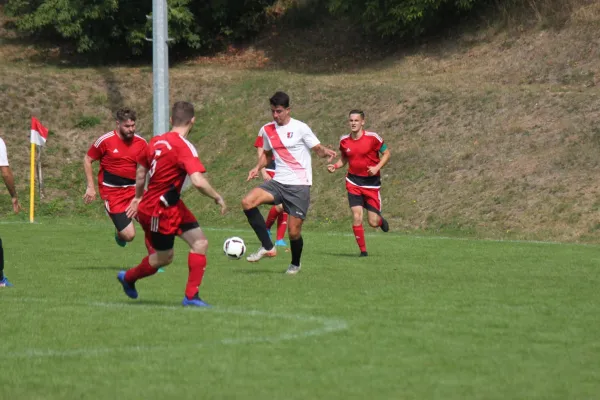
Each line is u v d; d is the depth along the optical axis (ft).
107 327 65.92
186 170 70.95
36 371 51.90
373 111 238.27
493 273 106.22
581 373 52.42
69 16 298.35
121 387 48.16
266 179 106.63
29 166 241.55
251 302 79.87
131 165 106.11
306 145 100.63
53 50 329.52
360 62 291.79
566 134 201.77
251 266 112.68
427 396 46.78
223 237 163.12
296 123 100.63
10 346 59.06
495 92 228.22
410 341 61.62
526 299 83.46
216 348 58.54
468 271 108.37
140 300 81.46
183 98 270.05
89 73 287.69
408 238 163.84
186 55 322.55
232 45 323.16
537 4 269.85
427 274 104.73
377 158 128.67
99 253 130.21
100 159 106.73
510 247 144.46
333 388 48.24
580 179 185.57
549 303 80.84
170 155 71.41
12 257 123.75
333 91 254.68
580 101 213.05
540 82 239.09
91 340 61.05
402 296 84.99
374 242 154.10
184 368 52.70
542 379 50.80
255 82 271.28
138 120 267.39
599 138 196.75
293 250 103.35
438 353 57.67
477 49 268.62
